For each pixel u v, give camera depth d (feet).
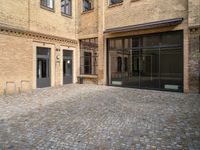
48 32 51.16
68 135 17.71
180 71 40.93
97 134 17.90
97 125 20.35
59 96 38.01
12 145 15.78
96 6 55.31
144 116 23.40
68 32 57.72
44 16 50.03
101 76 54.39
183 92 40.22
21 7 44.14
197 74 38.42
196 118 22.21
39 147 15.38
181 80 40.81
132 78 48.80
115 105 29.45
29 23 46.11
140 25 45.50
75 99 34.65
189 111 25.27
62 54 55.93
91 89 46.91
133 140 16.49
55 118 22.90
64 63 57.21
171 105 28.99
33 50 47.24
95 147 15.29
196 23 37.78
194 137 16.88
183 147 15.07
